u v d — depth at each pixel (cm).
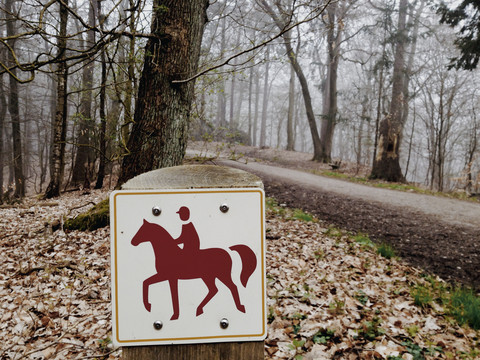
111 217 118
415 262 659
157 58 502
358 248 671
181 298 119
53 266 504
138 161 536
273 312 388
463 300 449
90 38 1133
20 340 340
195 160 766
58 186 1230
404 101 2111
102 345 321
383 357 312
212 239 120
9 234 692
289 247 637
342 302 405
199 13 532
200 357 120
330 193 1212
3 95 1895
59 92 1171
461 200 1158
